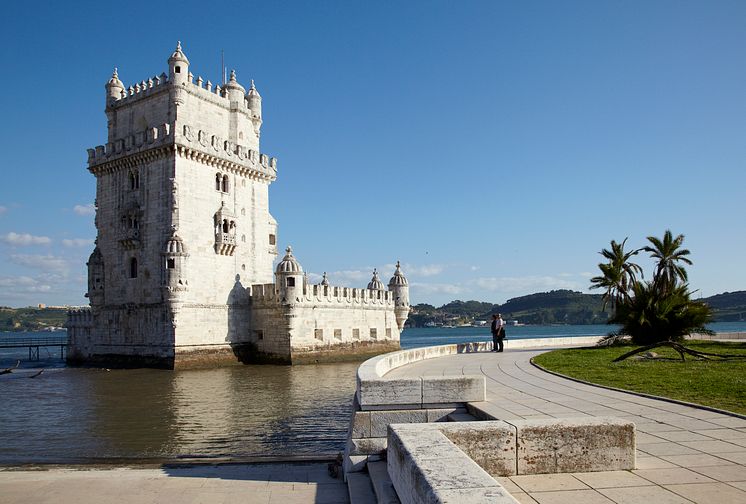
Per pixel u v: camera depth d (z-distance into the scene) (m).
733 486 9.02
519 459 9.79
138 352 59.19
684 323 44.00
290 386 43.88
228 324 61.84
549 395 17.42
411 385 14.96
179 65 60.31
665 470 9.88
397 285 78.69
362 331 71.38
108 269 63.59
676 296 45.03
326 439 24.97
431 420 14.80
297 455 21.62
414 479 7.05
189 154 58.97
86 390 42.81
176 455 22.34
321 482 16.25
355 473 14.30
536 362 29.23
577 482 9.39
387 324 76.38
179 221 57.56
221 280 61.66
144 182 60.56
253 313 64.44
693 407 15.16
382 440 14.54
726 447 11.23
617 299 51.47
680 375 22.06
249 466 18.66
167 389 42.75
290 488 15.68
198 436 26.00
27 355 99.56
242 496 15.05
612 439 9.99
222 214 61.50
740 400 16.02
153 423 29.28
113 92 66.75
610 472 9.86
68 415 31.95
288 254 62.97
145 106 62.97
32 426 28.77
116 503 14.67
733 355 28.83
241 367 59.53
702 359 29.23
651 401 16.16
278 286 62.09
